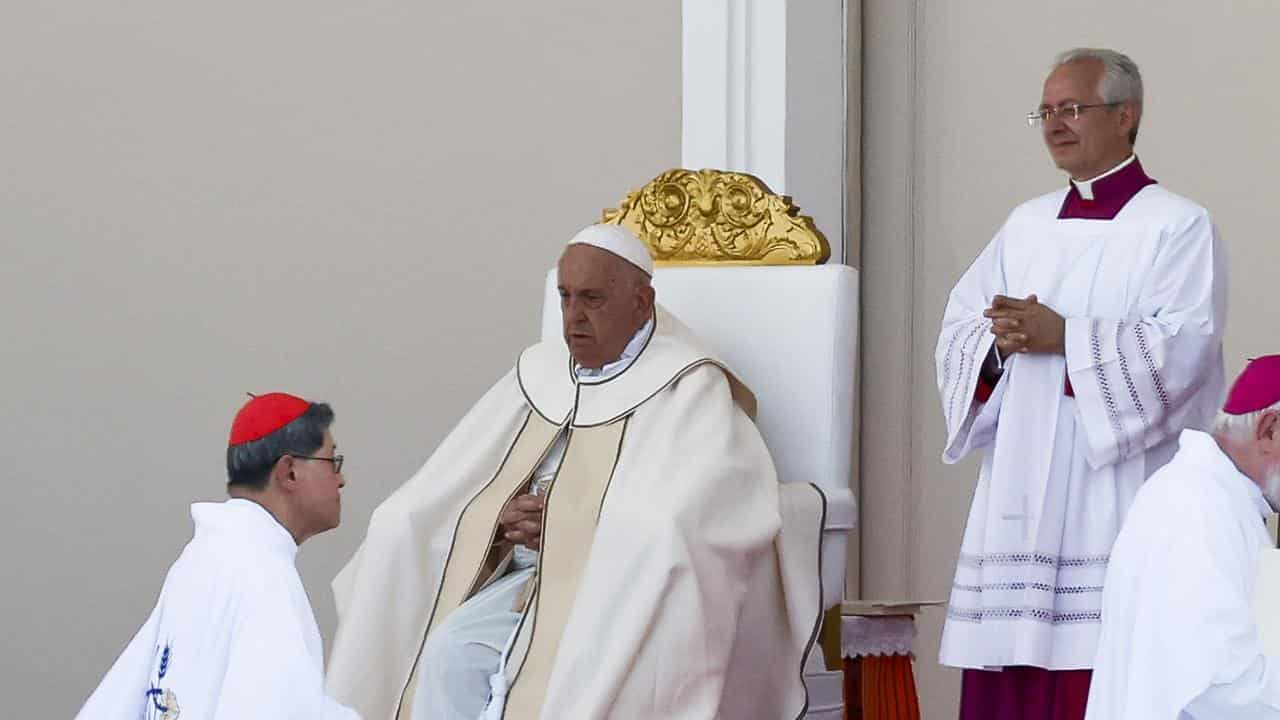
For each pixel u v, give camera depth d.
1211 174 11.12
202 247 13.54
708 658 8.16
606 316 9.12
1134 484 8.29
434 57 13.19
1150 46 11.40
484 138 13.05
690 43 12.25
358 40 13.33
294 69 13.44
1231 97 11.05
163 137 13.62
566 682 8.10
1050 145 8.59
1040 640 8.18
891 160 12.45
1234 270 10.99
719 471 8.44
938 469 12.28
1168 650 6.10
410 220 13.20
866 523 12.50
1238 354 10.95
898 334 12.43
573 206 12.78
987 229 12.09
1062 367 8.36
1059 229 8.58
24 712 13.56
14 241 13.80
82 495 13.59
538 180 12.91
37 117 13.81
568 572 8.72
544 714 8.09
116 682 6.49
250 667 6.20
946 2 12.30
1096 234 8.47
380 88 13.28
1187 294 8.26
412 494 9.30
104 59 13.73
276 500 6.76
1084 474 8.30
